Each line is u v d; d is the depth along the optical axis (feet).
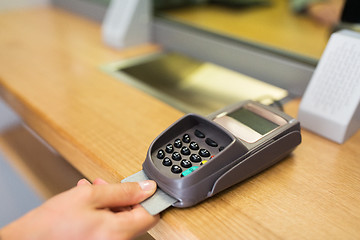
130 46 3.33
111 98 2.34
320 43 2.91
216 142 1.55
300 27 3.39
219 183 1.41
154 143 1.53
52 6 4.74
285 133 1.62
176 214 1.39
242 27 3.36
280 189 1.54
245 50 2.72
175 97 2.97
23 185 3.80
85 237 1.21
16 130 3.51
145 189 1.41
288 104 2.31
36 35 3.59
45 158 3.05
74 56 3.07
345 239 1.28
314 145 1.87
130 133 1.94
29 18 4.19
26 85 2.49
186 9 3.73
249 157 1.48
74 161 1.94
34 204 3.78
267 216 1.39
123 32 3.20
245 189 1.54
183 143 1.58
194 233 1.31
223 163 1.42
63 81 2.57
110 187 1.34
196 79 3.07
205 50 3.05
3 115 3.65
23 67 2.81
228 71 2.92
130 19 3.21
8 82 2.53
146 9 3.31
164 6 3.51
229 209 1.42
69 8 4.50
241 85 2.76
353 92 1.80
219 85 2.89
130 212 1.34
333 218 1.38
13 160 3.02
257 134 1.59
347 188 1.55
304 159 1.75
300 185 1.57
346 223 1.36
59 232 1.20
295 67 2.42
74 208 1.24
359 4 2.36
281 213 1.40
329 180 1.60
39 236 1.18
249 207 1.43
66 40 3.48
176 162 1.48
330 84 1.88
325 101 1.89
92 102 2.28
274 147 1.57
